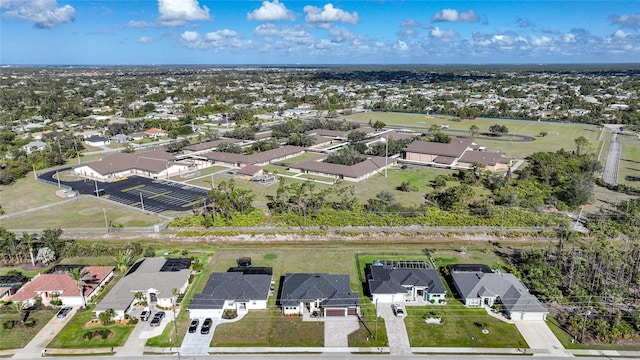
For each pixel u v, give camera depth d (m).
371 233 86.25
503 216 91.25
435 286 61.47
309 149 162.38
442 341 52.25
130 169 130.62
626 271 68.25
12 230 86.94
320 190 110.94
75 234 85.88
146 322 56.22
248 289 60.28
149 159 134.00
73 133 185.62
